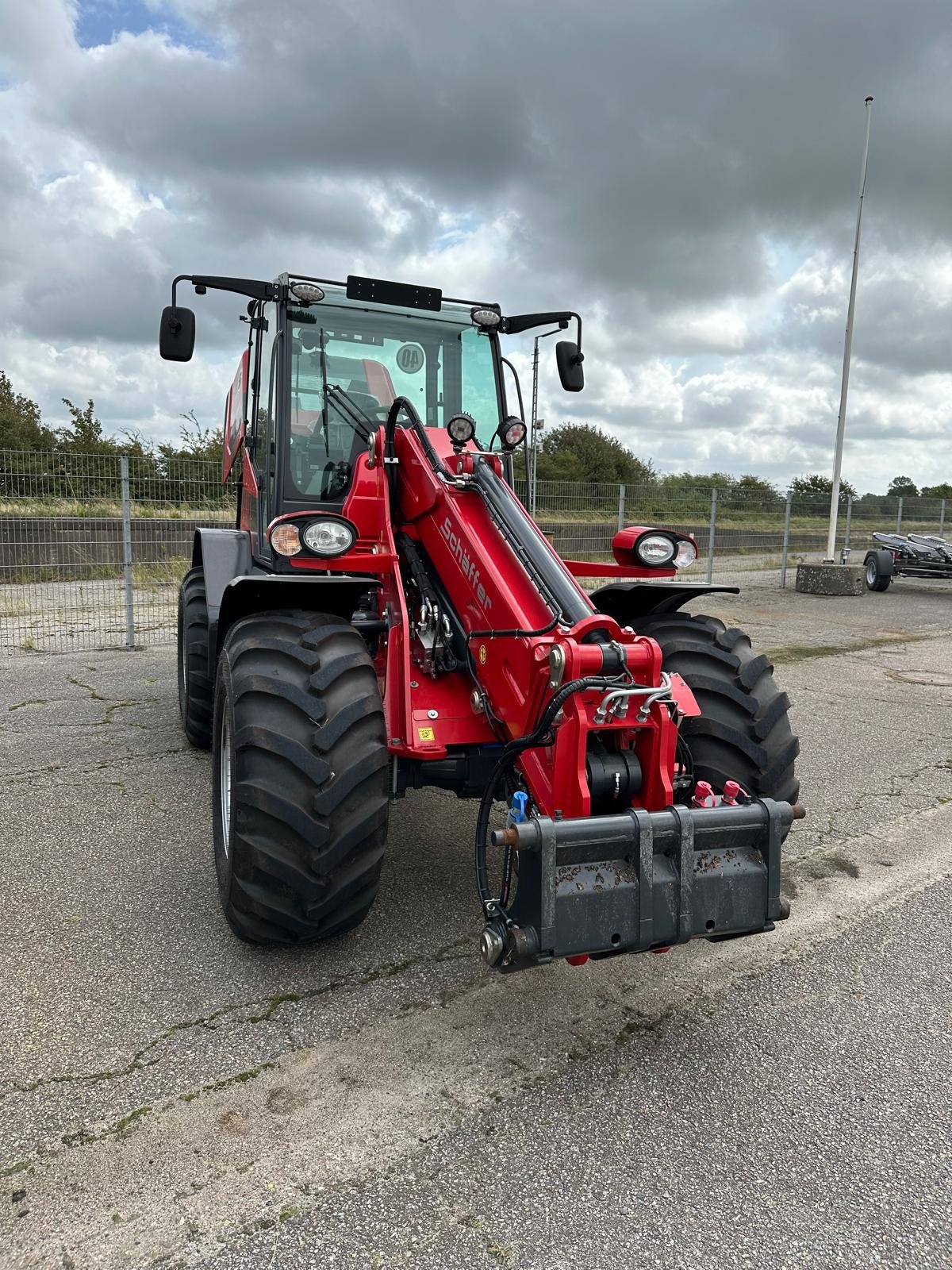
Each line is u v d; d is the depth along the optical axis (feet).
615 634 8.00
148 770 16.06
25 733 18.52
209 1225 6.08
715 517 49.39
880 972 9.64
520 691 8.70
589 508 44.62
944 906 11.27
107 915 10.52
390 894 11.29
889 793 15.56
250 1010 8.64
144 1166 6.60
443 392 13.87
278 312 13.07
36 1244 5.90
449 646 10.18
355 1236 6.01
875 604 44.52
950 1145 6.99
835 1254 5.95
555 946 7.12
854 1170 6.71
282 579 9.30
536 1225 6.14
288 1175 6.54
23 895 11.01
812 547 61.67
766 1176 6.63
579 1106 7.38
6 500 29.22
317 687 8.71
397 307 13.61
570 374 14.47
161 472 30.27
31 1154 6.70
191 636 16.58
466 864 12.28
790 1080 7.78
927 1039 8.43
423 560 10.96
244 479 16.20
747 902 7.71
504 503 9.53
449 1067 7.85
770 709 10.11
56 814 13.82
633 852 7.40
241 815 8.61
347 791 8.55
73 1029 8.25
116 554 34.09
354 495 11.57
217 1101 7.32
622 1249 5.95
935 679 25.55
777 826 7.74
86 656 27.94
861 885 11.88
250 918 8.97
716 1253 5.93
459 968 9.51
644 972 9.58
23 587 33.30
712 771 9.73
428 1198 6.35
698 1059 8.07
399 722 9.80
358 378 13.37
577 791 7.63
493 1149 6.86
